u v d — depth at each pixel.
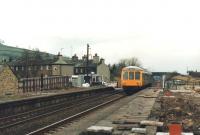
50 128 16.83
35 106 29.53
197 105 28.80
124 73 55.09
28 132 16.42
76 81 89.50
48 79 69.88
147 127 14.27
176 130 11.17
